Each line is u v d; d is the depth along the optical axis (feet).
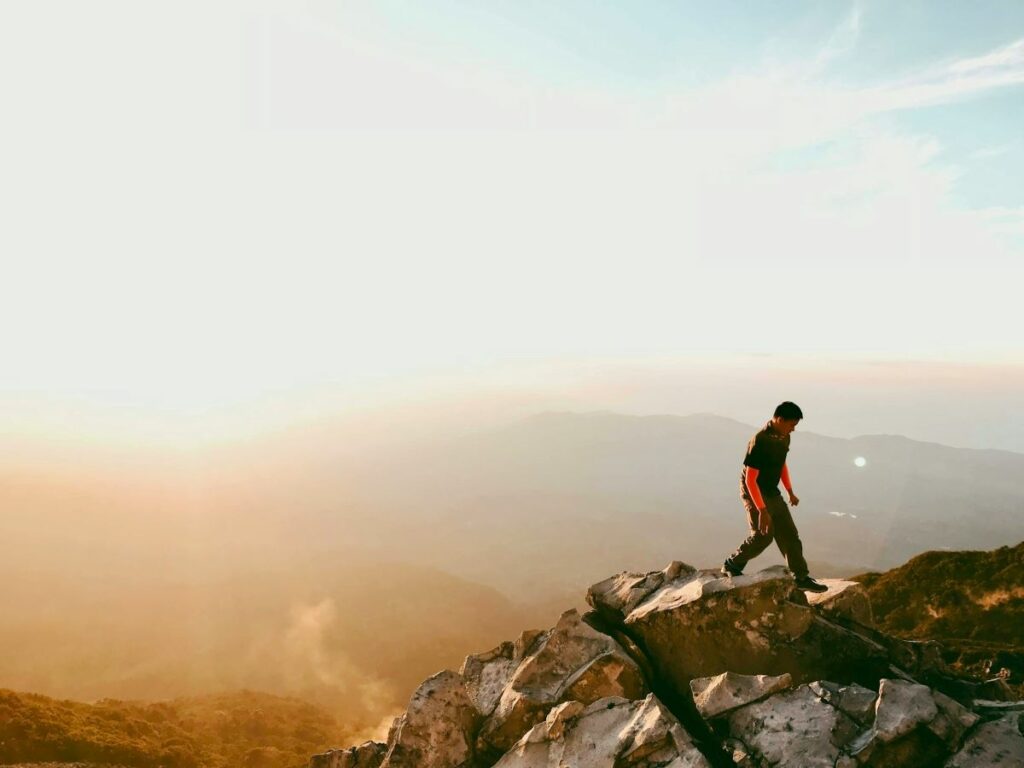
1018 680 52.80
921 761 22.50
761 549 32.48
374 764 39.29
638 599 37.99
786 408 30.30
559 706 31.27
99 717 244.42
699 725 29.19
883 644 30.83
